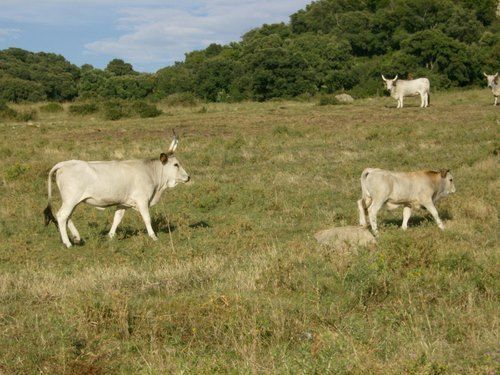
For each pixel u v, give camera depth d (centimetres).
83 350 654
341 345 603
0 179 1847
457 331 665
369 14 8919
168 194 1634
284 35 9750
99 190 1185
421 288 804
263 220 1375
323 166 1975
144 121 3622
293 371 561
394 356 593
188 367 587
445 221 1311
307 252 984
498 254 933
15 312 795
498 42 7488
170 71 7344
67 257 1128
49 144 2530
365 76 6775
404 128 2633
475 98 4194
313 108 3981
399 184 1228
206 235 1264
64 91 7462
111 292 788
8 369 617
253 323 689
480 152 2064
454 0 9581
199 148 2375
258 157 2138
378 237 1084
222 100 6297
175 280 904
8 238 1266
